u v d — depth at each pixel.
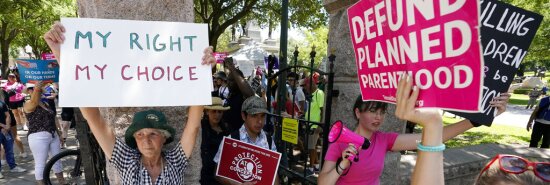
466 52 1.00
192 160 2.23
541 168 1.02
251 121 2.65
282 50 4.51
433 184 1.02
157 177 1.83
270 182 2.26
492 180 1.08
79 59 1.53
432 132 1.05
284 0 4.48
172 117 2.13
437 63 1.09
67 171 5.10
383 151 2.10
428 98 1.11
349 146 1.89
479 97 0.97
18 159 6.17
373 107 2.01
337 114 2.96
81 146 3.12
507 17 1.29
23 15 17.58
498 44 1.31
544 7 10.77
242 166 2.35
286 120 3.11
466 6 0.99
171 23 1.67
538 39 12.88
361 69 1.58
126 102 1.58
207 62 1.70
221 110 2.86
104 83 1.56
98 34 1.56
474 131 9.57
